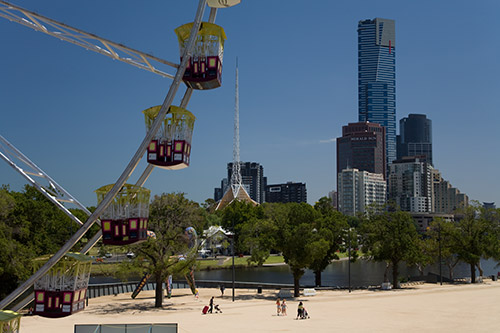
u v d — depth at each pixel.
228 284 98.75
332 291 92.62
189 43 26.30
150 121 26.92
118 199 25.86
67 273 25.55
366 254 100.69
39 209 72.25
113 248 75.81
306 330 50.66
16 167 26.00
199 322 55.91
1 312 25.31
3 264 61.53
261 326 53.06
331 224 98.38
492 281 116.25
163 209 70.62
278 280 125.19
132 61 27.00
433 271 155.75
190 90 28.12
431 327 53.66
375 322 56.59
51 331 50.09
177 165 26.38
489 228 112.88
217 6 27.08
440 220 116.81
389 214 101.69
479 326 54.56
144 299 80.88
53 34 25.36
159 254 69.62
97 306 71.75
